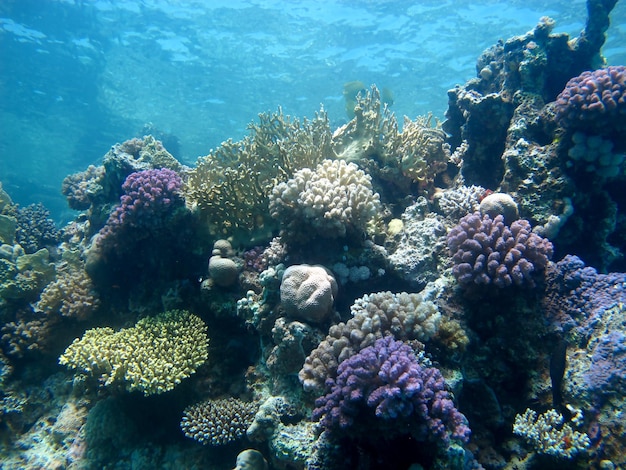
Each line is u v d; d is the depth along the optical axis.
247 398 1.16
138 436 1.23
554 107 1.32
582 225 1.28
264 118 1.55
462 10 4.19
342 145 1.56
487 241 1.08
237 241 1.36
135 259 1.48
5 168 9.76
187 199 1.44
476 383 1.03
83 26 4.67
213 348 1.28
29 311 1.59
